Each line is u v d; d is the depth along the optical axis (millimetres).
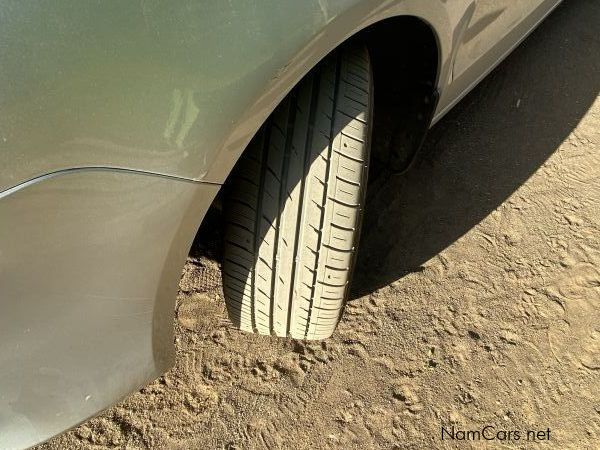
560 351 2074
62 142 1047
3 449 1257
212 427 1814
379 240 2314
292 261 1567
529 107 2893
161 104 1107
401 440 1835
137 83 1075
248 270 1601
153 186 1172
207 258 2189
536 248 2352
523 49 3178
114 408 1823
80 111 1042
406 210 2422
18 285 1126
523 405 1938
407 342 2049
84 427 1775
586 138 2789
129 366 1368
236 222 1566
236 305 1694
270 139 1502
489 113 2840
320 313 1664
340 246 1558
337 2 1245
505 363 2025
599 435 1895
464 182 2545
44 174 1054
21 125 1006
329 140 1492
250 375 1932
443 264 2266
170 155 1155
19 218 1062
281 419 1849
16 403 1235
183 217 1247
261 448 1787
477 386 1967
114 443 1759
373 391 1927
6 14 970
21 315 1159
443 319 2115
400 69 1906
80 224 1131
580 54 3197
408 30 1736
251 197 1529
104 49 1034
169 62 1090
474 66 2188
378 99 2045
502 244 2350
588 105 2939
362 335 2051
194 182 1215
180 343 1975
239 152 1263
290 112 1496
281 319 1688
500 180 2572
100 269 1201
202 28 1106
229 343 1994
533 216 2457
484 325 2115
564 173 2633
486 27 2045
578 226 2443
